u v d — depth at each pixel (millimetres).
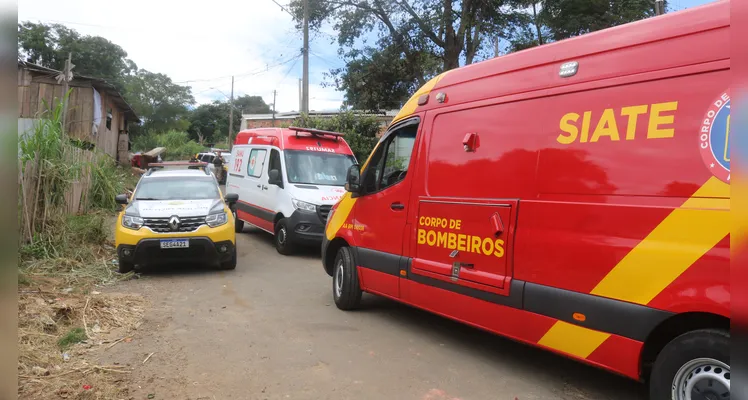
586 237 3543
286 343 5031
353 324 5746
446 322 5961
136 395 3787
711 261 2873
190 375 4188
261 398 3799
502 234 4148
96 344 4824
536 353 4941
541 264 3836
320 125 17234
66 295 6055
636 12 16562
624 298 3295
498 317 4180
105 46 40625
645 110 3320
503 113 4340
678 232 3047
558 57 3961
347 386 4043
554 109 3902
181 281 7613
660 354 3131
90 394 3746
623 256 3312
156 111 56188
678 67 3182
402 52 19156
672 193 3109
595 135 3590
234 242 8352
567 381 4246
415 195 5223
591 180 3570
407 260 5227
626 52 3500
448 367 4504
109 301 6059
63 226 8164
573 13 16984
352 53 19656
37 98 17016
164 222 7758
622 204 3361
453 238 4656
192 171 9930
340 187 10547
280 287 7430
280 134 11203
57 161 8141
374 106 20891
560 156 3801
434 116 5188
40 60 37938
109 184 11852
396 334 5422
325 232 6977
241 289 7223
